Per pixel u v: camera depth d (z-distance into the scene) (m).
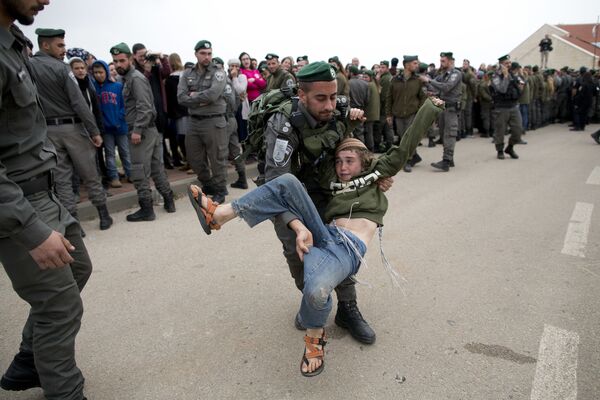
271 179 2.07
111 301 3.02
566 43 31.00
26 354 2.02
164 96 6.64
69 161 4.27
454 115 7.08
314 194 2.31
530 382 2.13
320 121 2.12
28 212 1.51
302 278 2.41
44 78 3.90
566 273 3.29
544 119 14.45
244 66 7.77
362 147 2.21
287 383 2.17
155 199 5.64
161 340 2.55
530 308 2.80
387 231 4.29
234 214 1.87
